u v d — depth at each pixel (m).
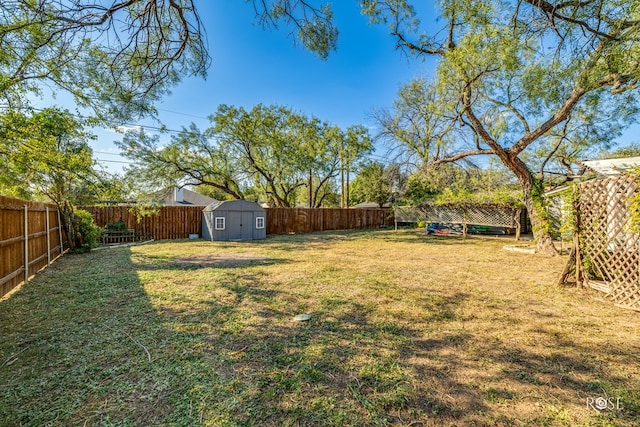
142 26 3.00
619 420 1.60
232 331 2.76
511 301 3.73
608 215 3.79
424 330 2.82
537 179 8.59
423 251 8.48
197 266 6.01
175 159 12.89
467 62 6.59
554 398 1.80
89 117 5.08
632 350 2.41
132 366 2.13
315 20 3.26
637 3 3.46
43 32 2.81
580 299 3.81
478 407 1.71
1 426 1.53
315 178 21.52
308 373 2.05
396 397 1.79
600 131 9.20
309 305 3.53
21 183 5.84
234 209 11.88
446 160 10.41
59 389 1.85
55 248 6.82
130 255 7.55
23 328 2.81
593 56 4.32
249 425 1.55
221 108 14.05
